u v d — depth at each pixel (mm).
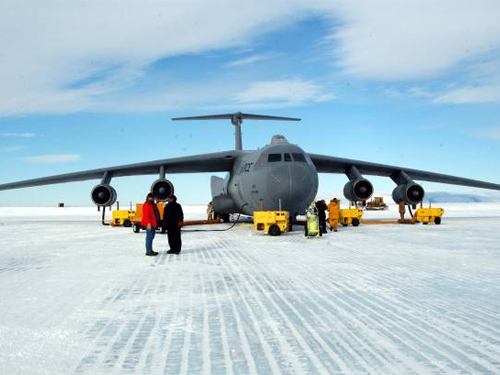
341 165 23641
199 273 8195
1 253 11703
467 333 4363
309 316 5078
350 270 8312
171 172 24719
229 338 4305
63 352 3943
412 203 23625
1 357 3820
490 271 8078
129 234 18672
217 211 24719
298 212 19109
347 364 3566
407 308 5379
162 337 4359
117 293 6461
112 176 23781
